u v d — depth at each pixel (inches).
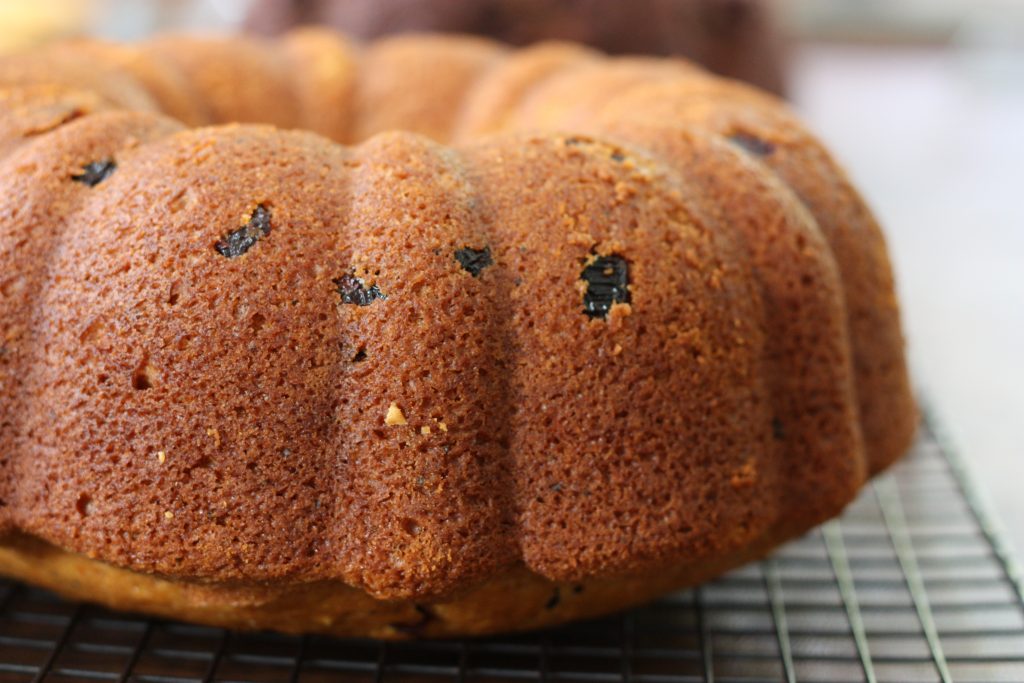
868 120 31.2
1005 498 11.7
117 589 8.9
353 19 17.4
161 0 25.1
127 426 8.3
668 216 8.9
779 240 9.2
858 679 9.3
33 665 9.1
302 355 8.3
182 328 8.3
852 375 9.6
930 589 10.2
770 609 9.8
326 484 8.3
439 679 9.1
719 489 8.7
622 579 8.9
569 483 8.5
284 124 12.3
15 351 8.6
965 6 41.5
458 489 8.3
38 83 10.0
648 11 17.3
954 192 24.3
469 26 16.7
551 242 8.6
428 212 8.6
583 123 11.0
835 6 42.2
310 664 9.2
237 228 8.5
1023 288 18.2
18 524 8.6
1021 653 9.5
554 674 9.2
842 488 9.3
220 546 8.3
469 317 8.4
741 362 8.8
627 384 8.5
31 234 8.7
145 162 8.9
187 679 9.0
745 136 10.1
